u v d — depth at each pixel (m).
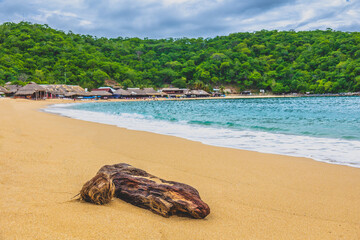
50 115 21.03
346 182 4.55
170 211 2.99
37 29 155.12
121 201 3.30
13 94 76.00
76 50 144.75
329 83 126.19
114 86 118.88
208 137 9.99
